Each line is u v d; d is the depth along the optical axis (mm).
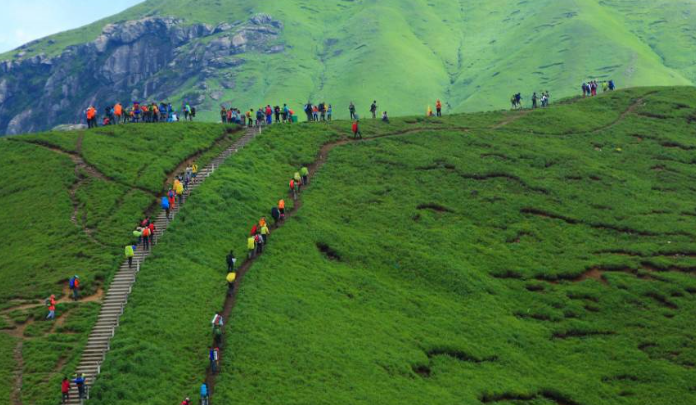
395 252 87188
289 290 73750
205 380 58938
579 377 71312
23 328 66562
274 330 66312
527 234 95812
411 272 84250
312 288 75812
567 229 97688
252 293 71188
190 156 103000
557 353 75125
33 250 79812
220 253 78688
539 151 117812
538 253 92000
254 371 60344
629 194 107875
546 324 79562
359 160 108688
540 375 71125
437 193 102250
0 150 102438
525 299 83188
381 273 83125
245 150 105125
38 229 83750
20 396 56688
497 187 105812
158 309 66938
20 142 103875
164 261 75188
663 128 131875
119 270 75500
